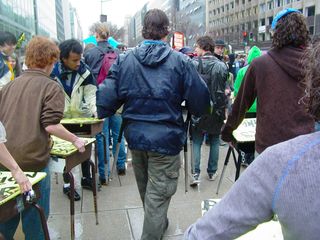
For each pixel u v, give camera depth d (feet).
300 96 7.23
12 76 15.16
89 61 15.72
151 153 8.86
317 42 3.37
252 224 3.31
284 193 3.00
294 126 7.36
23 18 80.12
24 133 8.33
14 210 6.64
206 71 14.30
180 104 8.98
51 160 9.30
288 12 7.48
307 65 3.33
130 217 12.21
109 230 11.35
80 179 15.57
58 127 8.59
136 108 8.83
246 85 8.10
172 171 8.98
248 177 3.32
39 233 8.74
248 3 189.47
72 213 9.61
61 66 12.76
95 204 11.53
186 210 12.63
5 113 8.55
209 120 14.38
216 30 236.02
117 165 16.14
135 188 14.74
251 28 185.57
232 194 3.47
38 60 8.71
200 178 15.88
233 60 29.86
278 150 3.16
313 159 2.96
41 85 8.62
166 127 8.68
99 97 9.08
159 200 8.96
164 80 8.57
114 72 9.06
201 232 3.66
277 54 7.52
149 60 8.57
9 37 15.65
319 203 2.86
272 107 7.54
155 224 8.91
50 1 166.71
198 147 14.87
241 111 8.52
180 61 8.66
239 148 11.32
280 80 7.41
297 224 2.98
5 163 6.64
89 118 13.15
